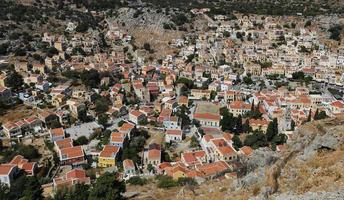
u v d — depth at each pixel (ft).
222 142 466.29
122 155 487.20
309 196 136.46
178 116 595.06
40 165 468.75
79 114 593.42
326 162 151.84
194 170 388.57
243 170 211.41
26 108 625.82
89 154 495.82
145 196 314.96
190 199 221.66
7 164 440.45
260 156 198.29
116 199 242.58
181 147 515.09
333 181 139.64
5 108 618.85
